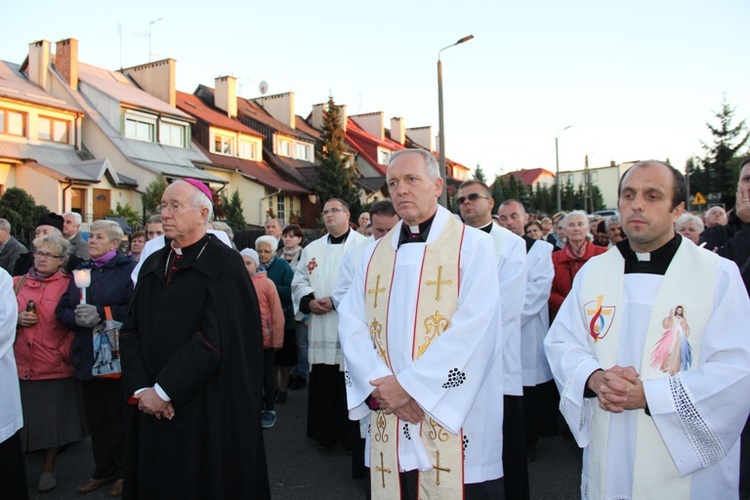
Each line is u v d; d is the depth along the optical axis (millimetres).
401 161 2693
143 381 3078
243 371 3123
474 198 4145
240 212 24234
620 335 2307
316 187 30625
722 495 2232
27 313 4164
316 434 5035
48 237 4422
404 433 2588
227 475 3076
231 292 3129
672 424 2064
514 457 3650
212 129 28156
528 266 4824
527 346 4730
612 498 2275
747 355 2061
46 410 4195
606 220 7730
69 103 23203
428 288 2633
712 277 2195
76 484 4387
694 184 35438
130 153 23125
